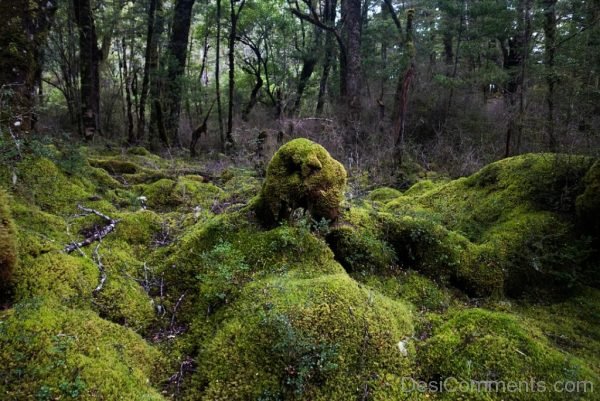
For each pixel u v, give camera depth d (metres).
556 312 3.99
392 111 14.00
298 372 2.68
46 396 2.23
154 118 13.38
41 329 2.61
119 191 6.66
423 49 15.83
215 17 16.78
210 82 26.78
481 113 13.31
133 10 14.14
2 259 2.98
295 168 4.16
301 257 3.85
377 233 4.54
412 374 2.90
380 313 3.17
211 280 3.64
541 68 8.52
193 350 3.14
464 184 6.07
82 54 11.29
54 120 12.41
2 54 5.30
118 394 2.42
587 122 5.83
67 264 3.52
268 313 2.97
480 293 4.18
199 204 6.46
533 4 8.95
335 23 18.83
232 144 12.59
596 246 4.39
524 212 4.93
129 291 3.60
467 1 13.17
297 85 17.91
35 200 4.80
